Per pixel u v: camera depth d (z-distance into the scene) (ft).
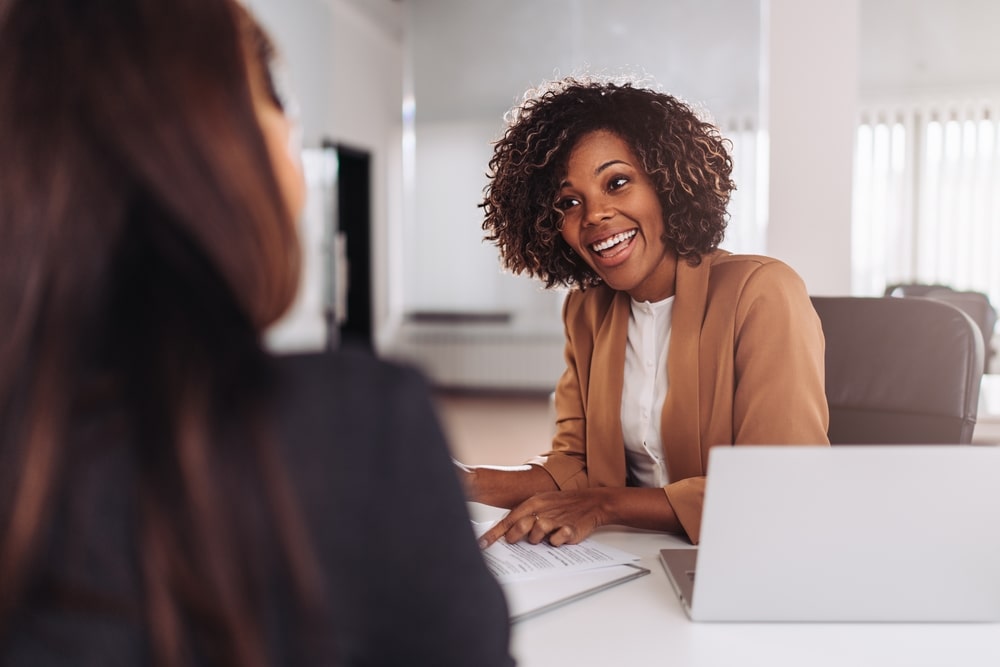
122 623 1.02
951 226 17.57
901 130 17.66
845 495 2.19
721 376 3.61
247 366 1.09
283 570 1.06
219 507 1.02
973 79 16.96
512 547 3.01
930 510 2.19
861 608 2.31
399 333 21.24
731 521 2.24
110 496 1.03
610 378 4.01
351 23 19.19
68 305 1.02
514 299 20.75
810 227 8.75
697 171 3.65
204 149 1.05
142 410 1.03
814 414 3.40
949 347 4.15
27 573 1.02
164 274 1.05
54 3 1.08
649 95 3.68
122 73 1.04
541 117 3.87
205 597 1.00
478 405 19.27
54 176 1.02
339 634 1.13
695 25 17.72
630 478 4.18
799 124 8.70
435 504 1.20
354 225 20.26
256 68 1.29
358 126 19.75
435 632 1.19
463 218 20.81
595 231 3.82
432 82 20.26
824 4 8.58
